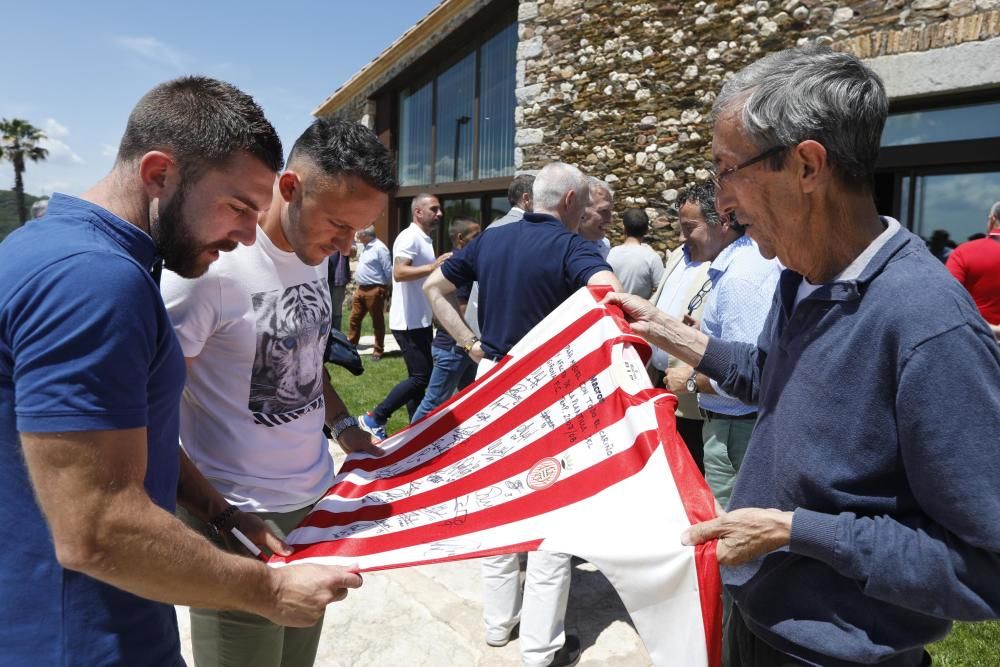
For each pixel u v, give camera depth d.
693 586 1.21
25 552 1.03
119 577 0.99
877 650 1.18
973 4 4.92
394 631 2.85
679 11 6.59
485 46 10.45
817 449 1.20
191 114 1.09
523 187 3.71
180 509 1.65
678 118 6.71
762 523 1.18
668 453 1.42
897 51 5.29
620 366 1.68
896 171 5.80
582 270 2.43
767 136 1.19
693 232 3.13
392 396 5.41
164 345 1.11
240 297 1.60
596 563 1.28
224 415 1.68
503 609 2.75
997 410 1.03
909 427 1.08
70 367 0.93
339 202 1.57
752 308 2.41
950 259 4.57
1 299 0.95
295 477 1.80
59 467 0.93
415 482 1.74
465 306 4.66
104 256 0.98
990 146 5.21
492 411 1.88
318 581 1.26
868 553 1.11
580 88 7.47
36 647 1.04
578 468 1.55
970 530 1.03
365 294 8.81
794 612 1.26
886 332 1.12
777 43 5.95
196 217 1.14
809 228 1.23
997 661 2.56
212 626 1.67
